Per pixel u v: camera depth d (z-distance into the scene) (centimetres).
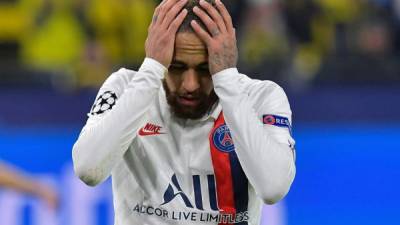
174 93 1291
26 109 2689
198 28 1254
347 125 2698
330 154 2670
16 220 2536
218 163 1306
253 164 1258
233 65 1291
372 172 2664
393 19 3198
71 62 2955
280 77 2817
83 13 3086
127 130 1267
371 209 2644
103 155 1261
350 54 3058
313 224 2633
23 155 2644
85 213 2566
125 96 1280
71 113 2695
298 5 3081
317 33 3105
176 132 1315
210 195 1309
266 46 3014
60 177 2620
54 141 2661
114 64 2923
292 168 1289
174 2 1280
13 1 3269
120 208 1337
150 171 1315
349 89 2736
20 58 3150
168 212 1305
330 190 2650
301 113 2705
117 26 3073
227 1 3017
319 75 2878
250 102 1281
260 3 3047
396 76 2891
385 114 2698
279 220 2614
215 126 1314
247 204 1320
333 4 3138
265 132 1277
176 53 1266
